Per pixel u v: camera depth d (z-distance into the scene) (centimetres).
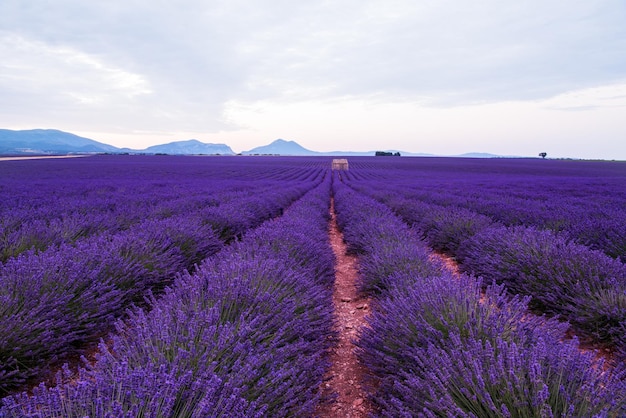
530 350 205
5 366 253
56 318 299
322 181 3562
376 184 2631
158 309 246
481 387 183
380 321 296
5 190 1427
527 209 970
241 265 348
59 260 359
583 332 346
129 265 404
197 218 745
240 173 4153
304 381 224
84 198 1229
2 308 275
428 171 5072
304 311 315
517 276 447
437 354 211
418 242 635
